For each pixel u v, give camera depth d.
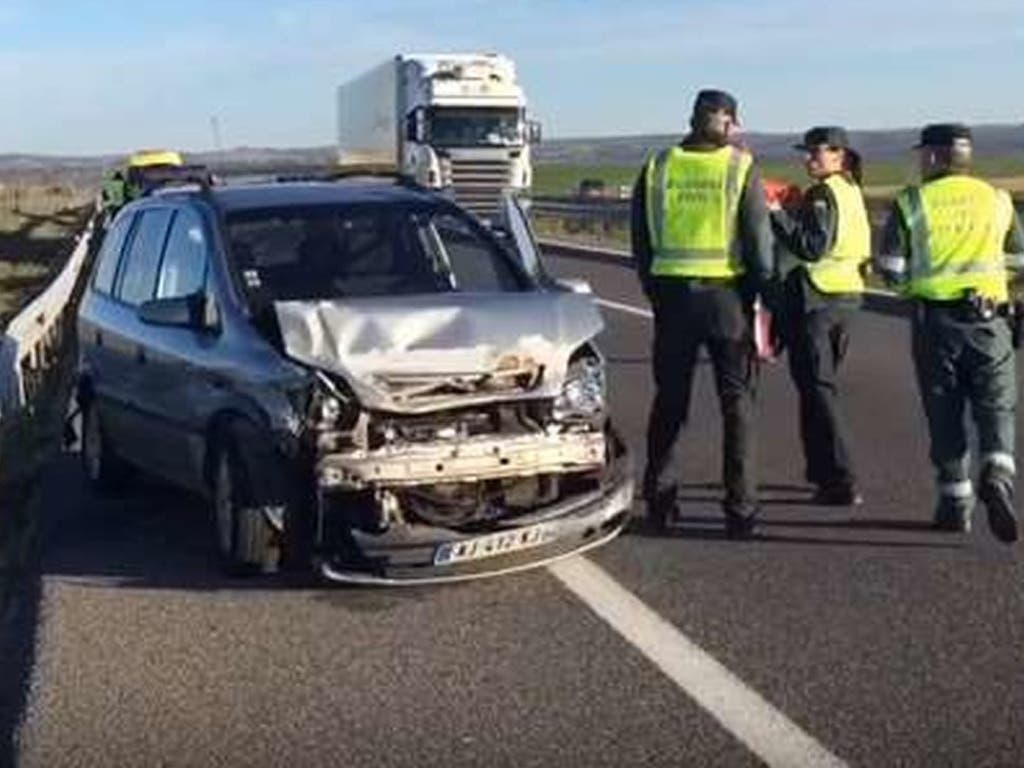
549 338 7.54
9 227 45.38
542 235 40.75
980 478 8.00
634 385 14.42
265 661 6.49
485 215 30.03
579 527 7.48
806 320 8.95
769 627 6.77
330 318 7.46
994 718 5.62
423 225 8.79
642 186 8.28
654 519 8.52
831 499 9.08
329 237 8.59
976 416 8.06
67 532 8.98
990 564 7.73
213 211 8.77
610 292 24.81
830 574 7.61
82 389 10.23
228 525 7.78
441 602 7.29
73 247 29.45
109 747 5.56
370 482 7.16
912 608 7.00
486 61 35.66
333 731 5.67
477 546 7.23
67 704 6.01
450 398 7.27
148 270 9.45
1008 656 6.30
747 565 7.81
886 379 14.36
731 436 8.31
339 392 7.21
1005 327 8.07
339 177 9.78
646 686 6.05
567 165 106.44
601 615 7.00
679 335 8.26
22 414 12.02
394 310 7.57
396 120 36.66
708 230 8.13
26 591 7.81
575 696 5.96
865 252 9.16
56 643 6.78
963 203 8.05
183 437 8.41
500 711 5.82
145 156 42.75
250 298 8.16
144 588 7.68
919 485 9.57
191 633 6.90
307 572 7.68
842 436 9.02
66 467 11.02
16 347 12.48
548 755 5.38
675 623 6.85
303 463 7.32
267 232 8.59
